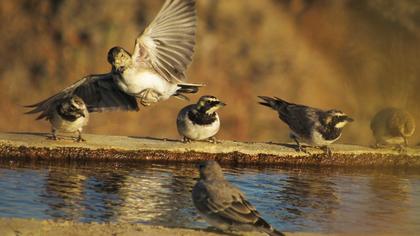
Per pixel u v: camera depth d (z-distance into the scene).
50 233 10.62
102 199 12.90
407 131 17.78
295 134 17.14
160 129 24.88
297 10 29.09
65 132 16.30
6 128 24.89
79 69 26.67
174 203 12.87
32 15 27.88
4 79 26.27
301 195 13.95
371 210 13.06
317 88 26.98
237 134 25.09
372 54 27.03
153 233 10.82
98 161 15.88
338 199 13.77
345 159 17.14
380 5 27.38
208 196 10.93
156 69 13.77
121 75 13.71
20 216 11.73
